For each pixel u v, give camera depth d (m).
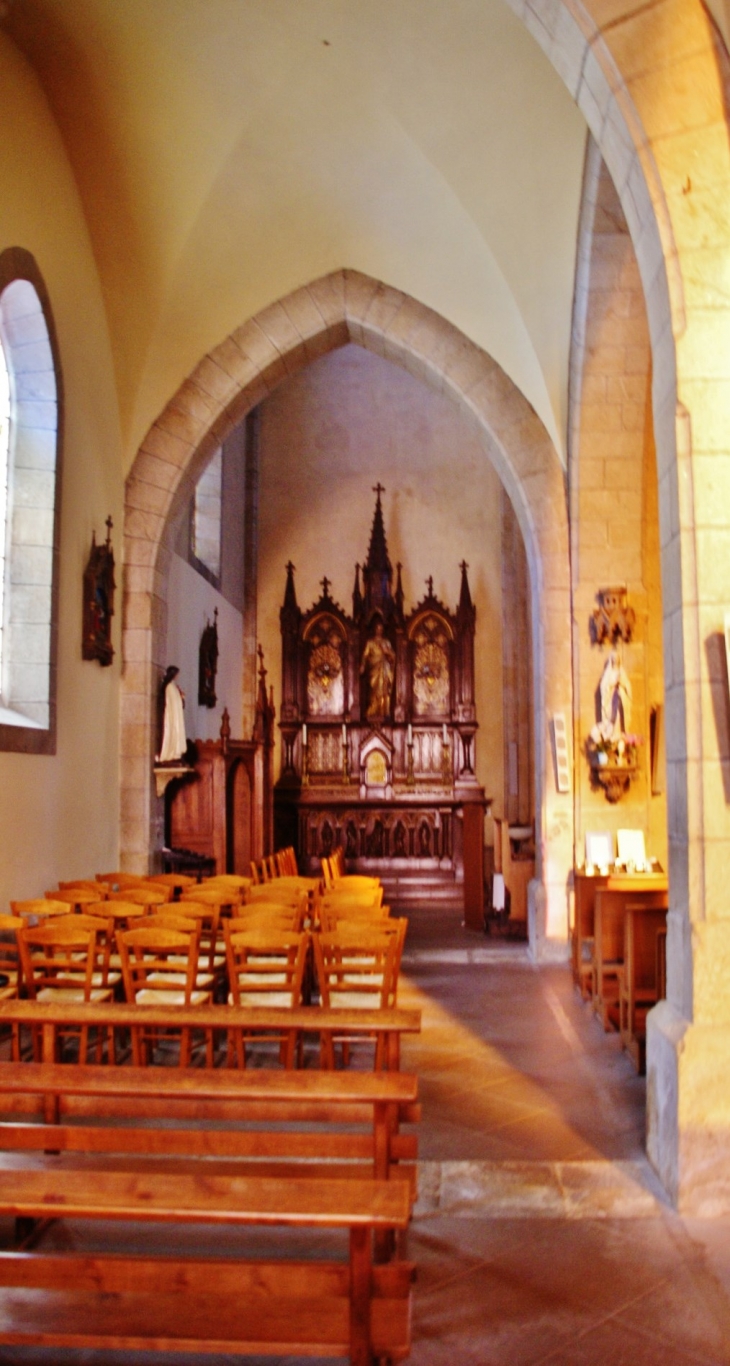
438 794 19.25
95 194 10.52
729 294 5.38
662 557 5.75
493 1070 7.25
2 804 8.48
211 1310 3.06
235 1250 4.33
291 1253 4.30
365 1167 3.66
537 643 12.38
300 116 10.30
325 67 9.79
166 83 9.71
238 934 6.31
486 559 20.62
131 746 11.80
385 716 19.55
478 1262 4.40
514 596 19.98
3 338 9.48
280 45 9.47
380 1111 3.65
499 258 11.23
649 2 5.40
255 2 8.93
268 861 12.39
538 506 12.20
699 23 5.39
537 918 11.91
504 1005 9.45
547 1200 5.03
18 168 8.84
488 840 19.81
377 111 10.26
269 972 6.81
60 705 9.88
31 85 9.12
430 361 12.45
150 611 12.02
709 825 5.18
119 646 11.86
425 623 20.06
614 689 11.74
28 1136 3.75
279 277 12.19
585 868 11.27
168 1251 4.31
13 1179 3.05
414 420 21.12
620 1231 4.70
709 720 5.23
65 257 10.07
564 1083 6.93
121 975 6.96
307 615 20.05
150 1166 3.70
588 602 11.88
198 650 16.44
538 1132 5.96
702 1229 4.72
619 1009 8.32
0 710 9.05
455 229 11.29
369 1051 7.68
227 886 9.05
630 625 11.77
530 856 14.46
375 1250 4.09
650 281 5.72
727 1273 4.30
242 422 20.12
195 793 13.23
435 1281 4.24
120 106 9.81
